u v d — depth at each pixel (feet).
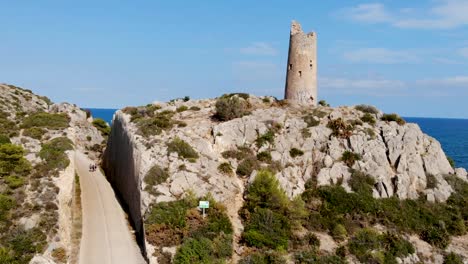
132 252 138.21
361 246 147.23
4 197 137.49
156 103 246.06
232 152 181.27
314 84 225.56
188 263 123.44
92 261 129.90
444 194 181.78
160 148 173.37
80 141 334.24
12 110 285.64
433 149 199.31
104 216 172.14
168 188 155.02
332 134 193.36
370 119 206.39
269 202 154.30
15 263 114.73
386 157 187.73
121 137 218.18
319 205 163.12
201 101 240.32
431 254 153.79
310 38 222.28
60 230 132.98
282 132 193.47
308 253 137.80
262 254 133.59
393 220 164.45
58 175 163.43
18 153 164.25
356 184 173.37
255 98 233.96
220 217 144.87
